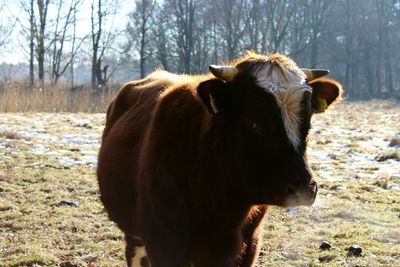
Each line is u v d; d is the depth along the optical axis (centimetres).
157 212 467
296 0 6644
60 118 2209
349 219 848
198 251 455
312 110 457
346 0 7381
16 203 940
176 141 465
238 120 419
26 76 4962
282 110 399
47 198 980
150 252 477
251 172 413
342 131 2103
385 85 8212
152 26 6612
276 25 6631
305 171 392
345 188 1048
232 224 448
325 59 7738
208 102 423
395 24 8644
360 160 1377
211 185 445
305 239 753
